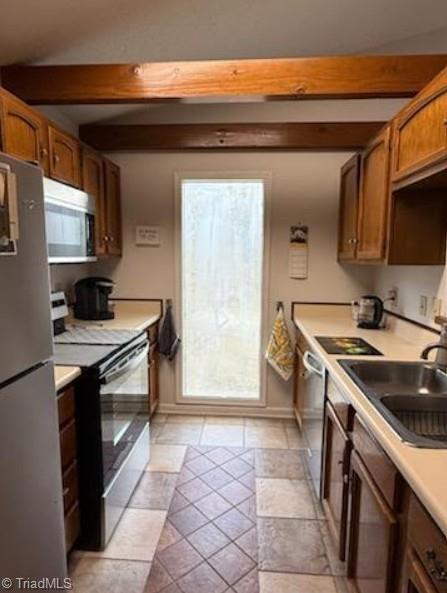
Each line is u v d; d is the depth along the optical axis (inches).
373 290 129.5
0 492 40.6
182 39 91.2
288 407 138.3
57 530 52.7
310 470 99.2
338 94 81.5
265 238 132.6
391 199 79.2
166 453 111.6
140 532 79.7
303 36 98.9
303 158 129.1
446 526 30.6
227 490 94.2
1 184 39.9
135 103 86.6
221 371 141.3
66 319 121.2
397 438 44.6
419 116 67.3
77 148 98.4
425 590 35.6
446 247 78.7
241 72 81.8
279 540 78.0
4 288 40.6
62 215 84.5
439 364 72.1
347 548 63.5
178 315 138.0
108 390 76.5
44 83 84.2
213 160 131.3
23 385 44.4
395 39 105.0
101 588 66.4
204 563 72.1
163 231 135.2
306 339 104.9
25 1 68.0
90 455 73.1
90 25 79.3
